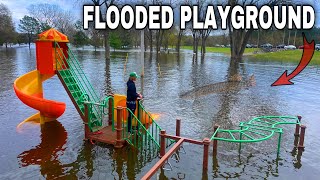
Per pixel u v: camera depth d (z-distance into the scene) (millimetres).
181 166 6613
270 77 22875
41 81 9281
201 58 46156
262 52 63750
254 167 6652
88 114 7758
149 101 13242
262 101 13852
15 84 8844
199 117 10758
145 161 6777
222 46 113438
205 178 6082
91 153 7133
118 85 17391
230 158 7086
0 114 10328
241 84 17797
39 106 8797
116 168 6406
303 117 11109
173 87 17281
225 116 11000
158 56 47812
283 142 8250
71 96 8453
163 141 6902
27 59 36906
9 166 6375
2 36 78250
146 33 67000
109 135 7844
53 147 7457
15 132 8516
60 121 9648
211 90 15820
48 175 6031
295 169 6617
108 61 34938
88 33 80875
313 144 8148
